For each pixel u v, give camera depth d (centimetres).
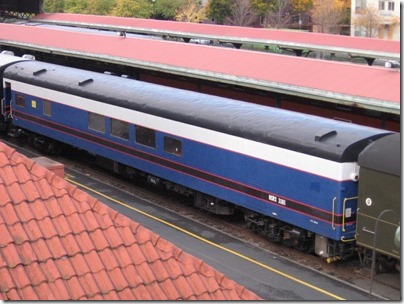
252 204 1972
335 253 1780
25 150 3178
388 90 2222
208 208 2209
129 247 787
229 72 2775
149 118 2336
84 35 3812
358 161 1694
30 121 3077
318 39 3462
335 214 1720
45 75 2992
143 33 4341
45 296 705
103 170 2814
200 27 4184
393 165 1605
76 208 798
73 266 743
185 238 2033
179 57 3092
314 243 1880
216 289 795
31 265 729
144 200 2408
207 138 2102
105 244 773
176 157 2241
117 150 2536
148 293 747
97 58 3447
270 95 2761
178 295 761
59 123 2870
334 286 1697
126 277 754
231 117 2055
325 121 1886
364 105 2241
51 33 4056
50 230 766
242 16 7038
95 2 7775
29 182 805
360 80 2362
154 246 806
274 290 1669
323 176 1744
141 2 7544
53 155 3066
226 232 2092
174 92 2388
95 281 737
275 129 1903
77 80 2777
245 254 1911
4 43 4250
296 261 1862
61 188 812
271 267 1817
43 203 789
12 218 762
